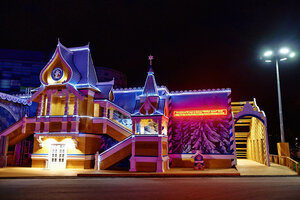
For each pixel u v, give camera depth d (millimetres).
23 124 26281
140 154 21922
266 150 25125
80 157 23922
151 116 22484
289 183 14461
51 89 25219
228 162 24531
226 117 25688
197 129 25969
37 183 14992
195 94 27000
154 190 12156
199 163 22328
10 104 28875
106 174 19156
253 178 17156
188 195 10875
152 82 24438
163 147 22969
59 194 11195
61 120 24469
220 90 26500
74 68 26047
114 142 26906
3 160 25500
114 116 28516
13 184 14555
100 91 26562
